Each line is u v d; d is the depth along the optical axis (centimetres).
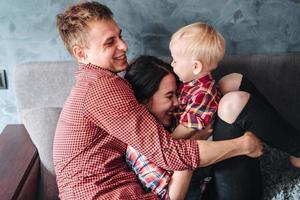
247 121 112
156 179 111
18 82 146
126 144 114
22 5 145
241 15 148
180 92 121
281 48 154
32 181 127
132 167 115
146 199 108
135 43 153
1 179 117
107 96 101
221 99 115
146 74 114
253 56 144
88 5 110
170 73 116
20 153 132
